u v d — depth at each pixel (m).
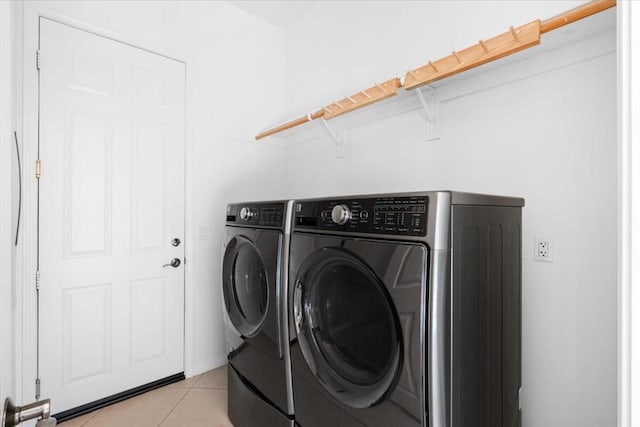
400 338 0.95
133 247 2.16
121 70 2.12
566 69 1.37
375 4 2.20
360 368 1.14
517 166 1.51
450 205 0.92
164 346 2.30
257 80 2.85
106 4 2.05
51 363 1.85
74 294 1.93
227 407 1.99
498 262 1.14
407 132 2.00
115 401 2.05
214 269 2.55
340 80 2.47
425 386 0.90
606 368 1.25
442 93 1.80
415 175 1.95
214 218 2.56
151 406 2.02
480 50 1.34
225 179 2.63
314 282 1.31
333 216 1.18
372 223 1.06
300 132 2.80
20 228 1.73
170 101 2.34
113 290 2.08
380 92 1.75
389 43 2.11
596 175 1.29
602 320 1.27
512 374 1.24
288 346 1.41
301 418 1.35
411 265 0.92
